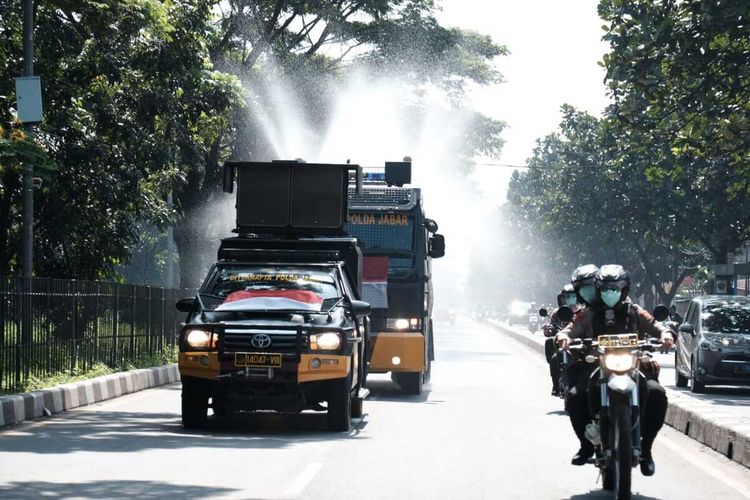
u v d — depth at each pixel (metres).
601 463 14.48
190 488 14.70
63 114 38.47
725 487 16.11
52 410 25.20
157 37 41.19
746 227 78.25
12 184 38.53
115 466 16.62
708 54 37.06
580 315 15.11
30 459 17.27
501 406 29.86
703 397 34.88
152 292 40.66
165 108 42.25
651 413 14.48
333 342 21.83
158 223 45.69
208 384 21.80
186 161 47.19
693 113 39.31
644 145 41.28
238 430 22.36
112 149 41.50
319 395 22.22
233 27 64.38
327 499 14.15
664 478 17.06
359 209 33.00
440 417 26.31
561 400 32.19
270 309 22.16
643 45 36.94
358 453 18.94
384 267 32.62
